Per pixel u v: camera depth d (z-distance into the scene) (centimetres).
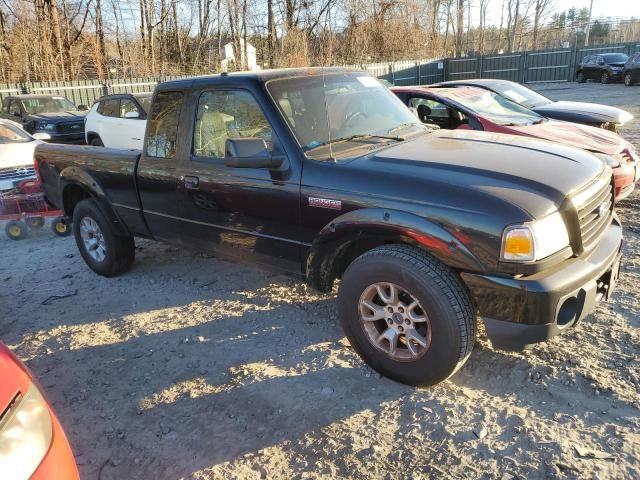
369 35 3741
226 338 414
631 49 3203
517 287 287
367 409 320
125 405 343
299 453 289
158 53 3472
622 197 631
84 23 3056
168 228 479
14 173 841
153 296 505
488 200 294
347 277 345
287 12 3556
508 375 341
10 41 2691
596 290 320
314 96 407
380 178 332
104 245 546
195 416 326
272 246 400
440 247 303
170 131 452
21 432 187
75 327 454
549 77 3384
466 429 295
